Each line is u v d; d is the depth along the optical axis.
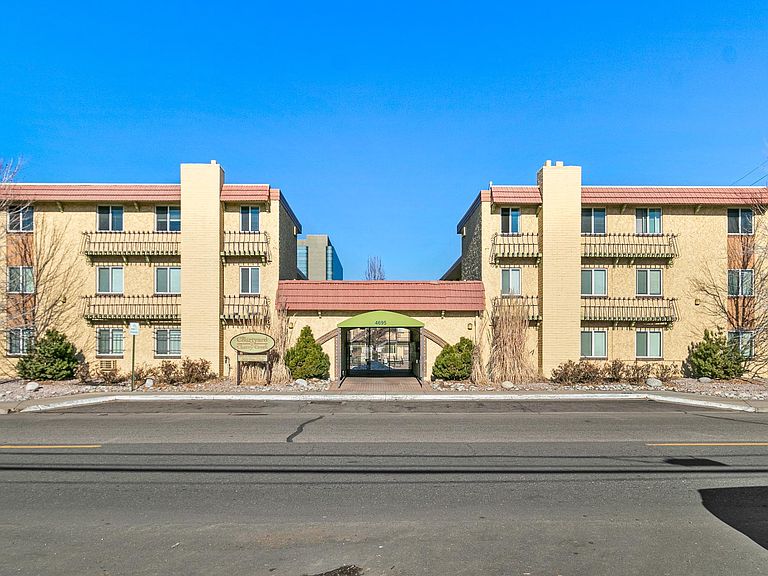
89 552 5.41
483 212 25.14
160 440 11.27
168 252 24.39
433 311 24.56
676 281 25.34
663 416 14.91
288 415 15.02
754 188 25.11
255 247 24.56
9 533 5.95
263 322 23.44
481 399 18.75
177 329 24.92
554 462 9.22
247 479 8.12
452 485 7.78
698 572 4.95
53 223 24.64
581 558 5.24
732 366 23.52
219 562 5.16
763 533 5.91
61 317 24.56
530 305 24.69
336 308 24.28
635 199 24.73
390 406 17.02
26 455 9.81
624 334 25.31
